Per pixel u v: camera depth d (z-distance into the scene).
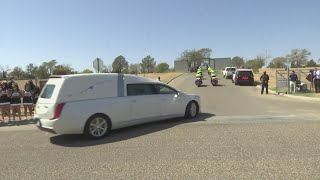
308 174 5.90
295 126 10.44
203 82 39.47
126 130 10.76
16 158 7.90
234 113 14.20
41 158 7.81
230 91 28.25
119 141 9.24
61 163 7.30
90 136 9.70
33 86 14.82
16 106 13.85
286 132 9.48
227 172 6.16
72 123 9.45
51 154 8.16
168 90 11.91
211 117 12.94
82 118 9.59
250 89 29.95
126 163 7.03
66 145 9.12
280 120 11.80
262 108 16.05
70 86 9.63
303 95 21.59
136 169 6.59
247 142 8.40
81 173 6.52
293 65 70.75
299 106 16.59
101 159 7.45
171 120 12.29
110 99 10.18
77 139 9.88
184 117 12.60
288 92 23.80
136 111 10.79
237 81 34.59
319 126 10.32
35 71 62.44
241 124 11.09
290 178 5.73
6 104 13.70
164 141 8.90
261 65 74.62
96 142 9.31
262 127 10.40
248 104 18.22
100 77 10.22
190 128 10.59
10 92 13.87
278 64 76.31
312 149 7.54
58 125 9.33
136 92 10.94
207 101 20.41
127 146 8.59
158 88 11.62
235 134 9.41
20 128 12.41
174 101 11.90
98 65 18.92
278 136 8.98
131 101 10.66
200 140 8.81
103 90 10.17
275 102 19.06
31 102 14.41
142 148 8.27
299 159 6.80
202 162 6.84
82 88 9.80
